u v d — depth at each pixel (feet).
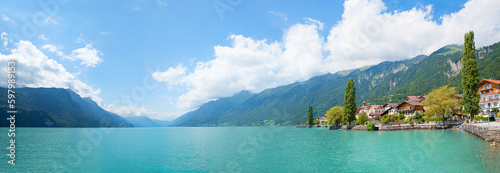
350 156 114.62
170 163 112.57
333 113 435.94
